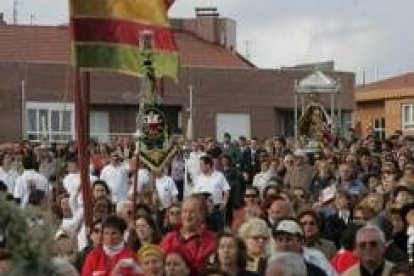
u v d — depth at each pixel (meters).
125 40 18.75
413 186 25.80
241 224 16.83
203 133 75.69
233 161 39.00
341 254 16.41
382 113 98.81
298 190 23.05
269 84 77.62
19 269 7.43
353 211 20.08
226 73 76.50
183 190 34.94
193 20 88.94
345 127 78.56
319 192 27.97
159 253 14.22
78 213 21.53
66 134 70.62
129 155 36.41
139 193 24.09
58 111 70.88
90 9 18.50
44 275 7.49
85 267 15.80
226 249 14.27
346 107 79.44
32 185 29.03
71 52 18.52
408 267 11.95
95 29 18.55
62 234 16.86
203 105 75.81
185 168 34.59
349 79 80.00
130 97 72.38
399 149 40.66
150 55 19.02
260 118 77.44
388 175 26.28
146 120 20.98
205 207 16.62
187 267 14.35
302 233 14.78
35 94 70.50
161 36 19.12
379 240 13.89
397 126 96.56
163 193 26.77
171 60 19.31
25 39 77.44
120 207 19.97
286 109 78.12
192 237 16.16
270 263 11.32
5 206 7.54
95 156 34.59
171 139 21.12
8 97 70.06
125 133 72.94
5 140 69.62
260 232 15.41
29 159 29.48
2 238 7.56
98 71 18.75
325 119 42.41
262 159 36.62
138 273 12.73
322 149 39.31
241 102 76.88
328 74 78.94
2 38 77.31
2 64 70.00
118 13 18.67
